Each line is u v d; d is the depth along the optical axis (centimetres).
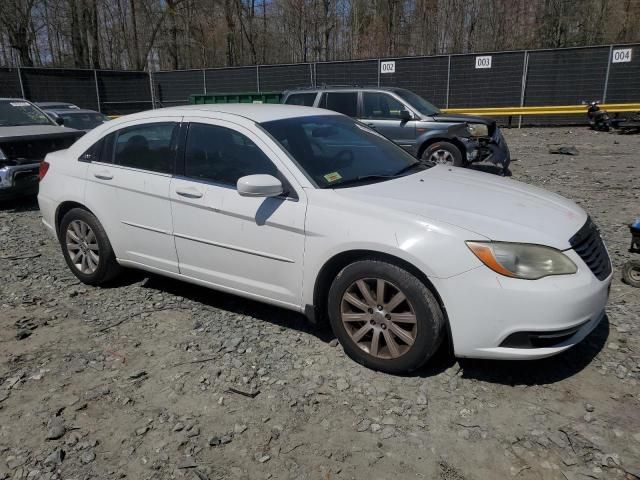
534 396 323
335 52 3394
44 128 885
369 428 301
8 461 285
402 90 1088
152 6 3350
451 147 992
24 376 361
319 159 397
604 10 2953
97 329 424
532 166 1130
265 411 318
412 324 331
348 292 352
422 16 3209
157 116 452
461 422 303
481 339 315
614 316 415
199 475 271
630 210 744
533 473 266
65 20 3253
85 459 285
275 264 378
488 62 1934
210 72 2302
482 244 312
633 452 276
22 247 641
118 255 475
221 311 451
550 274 309
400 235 325
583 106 1814
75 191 488
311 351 382
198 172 416
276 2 3412
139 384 349
